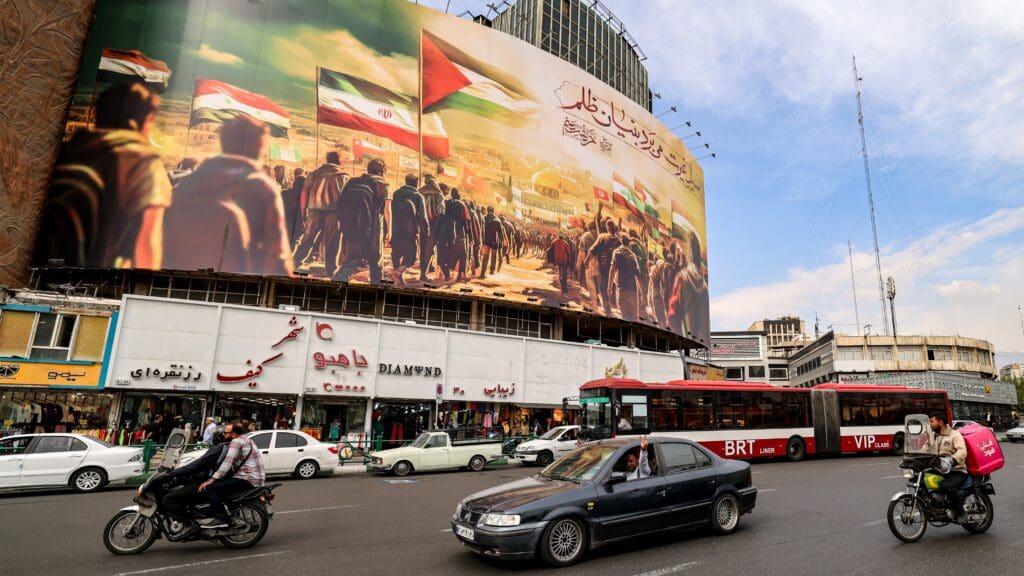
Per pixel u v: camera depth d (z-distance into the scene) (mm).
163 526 7484
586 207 37906
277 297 28359
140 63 27141
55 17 25719
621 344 40438
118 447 14148
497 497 7012
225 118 27203
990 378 68938
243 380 23062
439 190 31344
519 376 29812
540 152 36344
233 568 6574
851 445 21984
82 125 26125
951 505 8102
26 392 20516
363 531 8688
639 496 7328
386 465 17547
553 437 20641
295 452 16672
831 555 6961
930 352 67875
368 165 29562
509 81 36188
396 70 31844
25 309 20609
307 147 28375
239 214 26266
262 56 28609
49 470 13016
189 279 26953
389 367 26047
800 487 13195
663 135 47750
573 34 53594
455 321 31922
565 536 6703
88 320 21359
